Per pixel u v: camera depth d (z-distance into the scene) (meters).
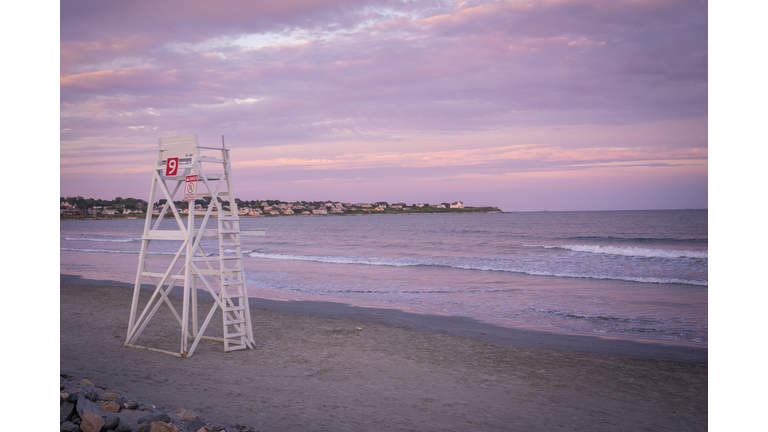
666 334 10.42
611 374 7.40
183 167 7.83
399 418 5.25
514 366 7.76
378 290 17.19
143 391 5.71
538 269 23.45
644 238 43.97
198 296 15.46
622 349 9.05
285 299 15.11
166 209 8.44
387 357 8.12
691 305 13.93
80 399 4.43
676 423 5.43
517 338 9.93
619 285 18.11
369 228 90.00
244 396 5.75
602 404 6.02
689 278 19.53
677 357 8.51
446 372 7.29
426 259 29.61
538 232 60.53
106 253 35.50
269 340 9.21
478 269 23.95
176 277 7.93
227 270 8.18
